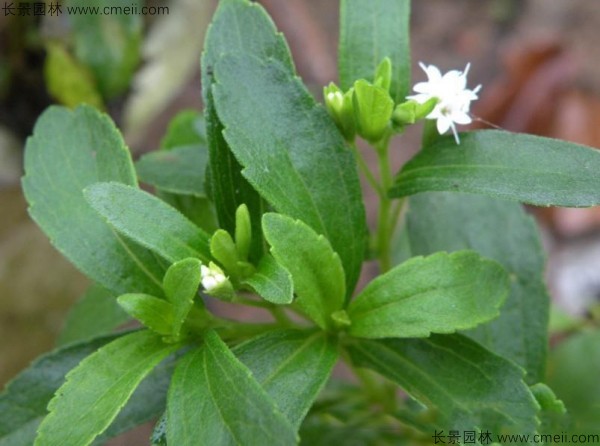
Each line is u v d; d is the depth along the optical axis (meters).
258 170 0.14
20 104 0.29
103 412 0.13
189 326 0.15
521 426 0.14
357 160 0.17
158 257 0.15
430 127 0.16
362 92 0.15
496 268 0.15
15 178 0.30
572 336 0.24
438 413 0.15
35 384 0.16
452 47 0.38
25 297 0.29
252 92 0.15
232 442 0.12
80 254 0.15
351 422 0.20
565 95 0.36
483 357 0.15
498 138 0.15
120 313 0.20
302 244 0.14
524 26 0.38
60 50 0.28
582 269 0.33
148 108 0.30
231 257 0.14
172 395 0.13
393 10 0.17
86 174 0.16
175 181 0.18
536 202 0.14
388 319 0.15
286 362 0.14
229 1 0.16
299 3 0.36
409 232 0.19
